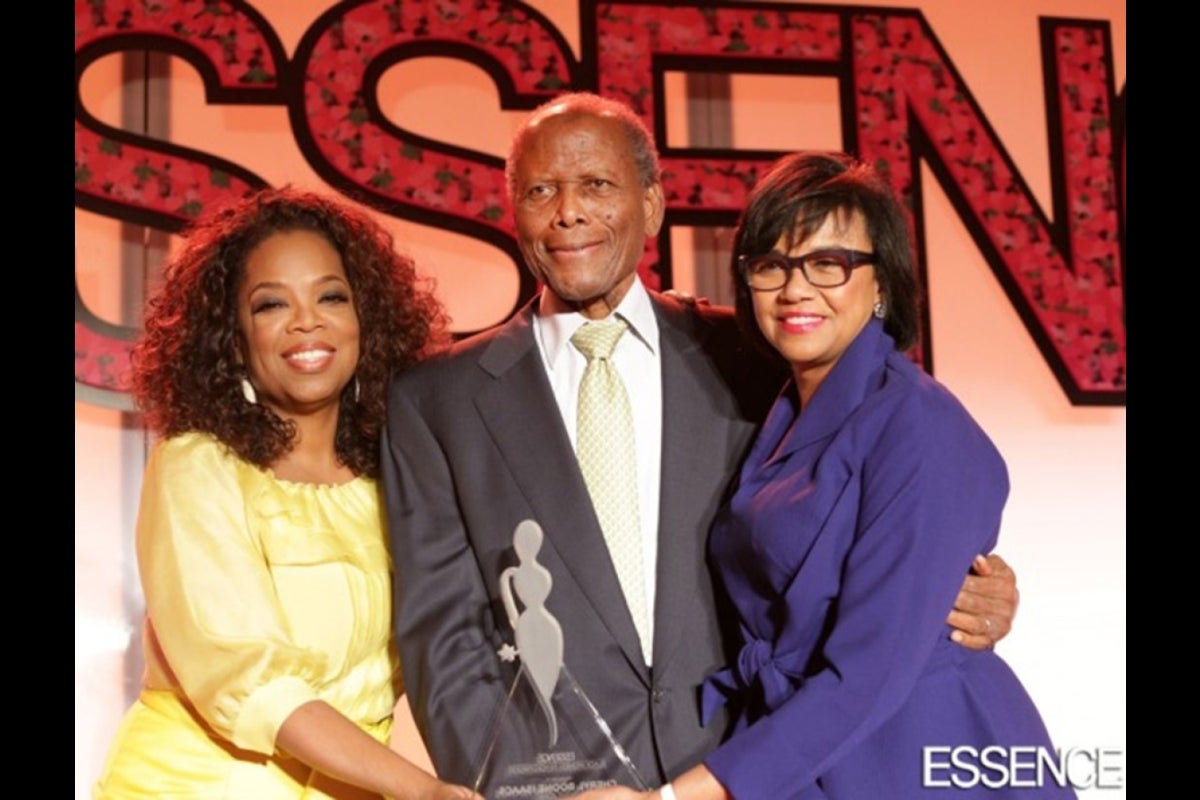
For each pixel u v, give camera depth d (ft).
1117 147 15.19
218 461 9.46
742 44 14.85
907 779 8.30
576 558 9.18
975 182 14.99
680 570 9.19
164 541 9.27
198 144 14.29
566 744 8.48
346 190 14.34
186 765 9.25
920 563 8.18
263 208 9.82
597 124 9.50
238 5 14.40
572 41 14.70
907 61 15.05
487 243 14.46
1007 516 14.75
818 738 8.09
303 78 14.39
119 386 14.11
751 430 9.45
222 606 9.11
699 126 14.74
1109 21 15.33
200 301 9.64
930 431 8.34
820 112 14.92
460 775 8.90
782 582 8.61
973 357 14.84
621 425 9.45
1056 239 15.03
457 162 14.47
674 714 9.02
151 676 9.55
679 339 9.69
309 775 9.32
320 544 9.43
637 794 8.27
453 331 14.34
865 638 8.14
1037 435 14.84
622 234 9.44
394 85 14.49
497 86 14.60
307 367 9.50
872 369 8.70
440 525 9.46
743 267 8.89
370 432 9.82
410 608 9.30
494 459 9.43
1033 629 14.65
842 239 8.68
